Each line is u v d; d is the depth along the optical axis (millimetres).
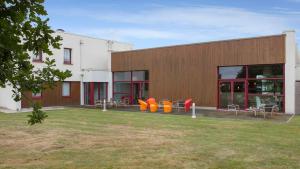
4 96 22906
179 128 12758
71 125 13695
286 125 13719
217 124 14047
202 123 14414
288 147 8891
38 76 2578
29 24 2258
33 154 8039
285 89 19156
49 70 2613
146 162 7180
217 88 21953
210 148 8719
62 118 16547
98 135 11008
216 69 21984
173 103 23891
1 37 2199
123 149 8609
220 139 10180
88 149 8633
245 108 20703
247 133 11445
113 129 12492
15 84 2471
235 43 21109
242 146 9016
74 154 8016
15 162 7203
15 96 2584
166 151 8352
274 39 19500
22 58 2393
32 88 2521
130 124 14070
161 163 7094
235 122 14781
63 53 26438
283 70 19281
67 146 9055
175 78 24109
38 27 2291
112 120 15648
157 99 25156
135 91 26891
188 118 16578
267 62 19766
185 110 20578
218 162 7188
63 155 7910
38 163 7105
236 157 7672
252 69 20547
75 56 27469
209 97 22312
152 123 14430
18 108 21750
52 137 10578
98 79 27609
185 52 23547
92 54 29062
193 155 7871
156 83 25266
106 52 30375
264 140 9992
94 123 14422
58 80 2680
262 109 17547
